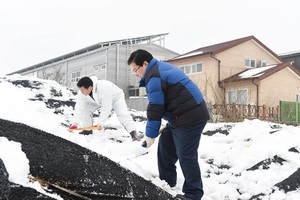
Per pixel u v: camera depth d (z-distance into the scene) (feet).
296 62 88.79
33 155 9.21
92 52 99.40
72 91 30.25
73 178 9.62
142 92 91.81
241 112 35.91
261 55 81.25
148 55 10.90
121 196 10.25
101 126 16.21
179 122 10.70
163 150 11.98
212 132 19.84
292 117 59.21
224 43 81.00
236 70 76.84
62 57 111.24
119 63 97.04
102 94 17.72
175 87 10.57
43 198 8.41
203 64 75.36
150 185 10.84
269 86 70.59
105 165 10.09
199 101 10.74
